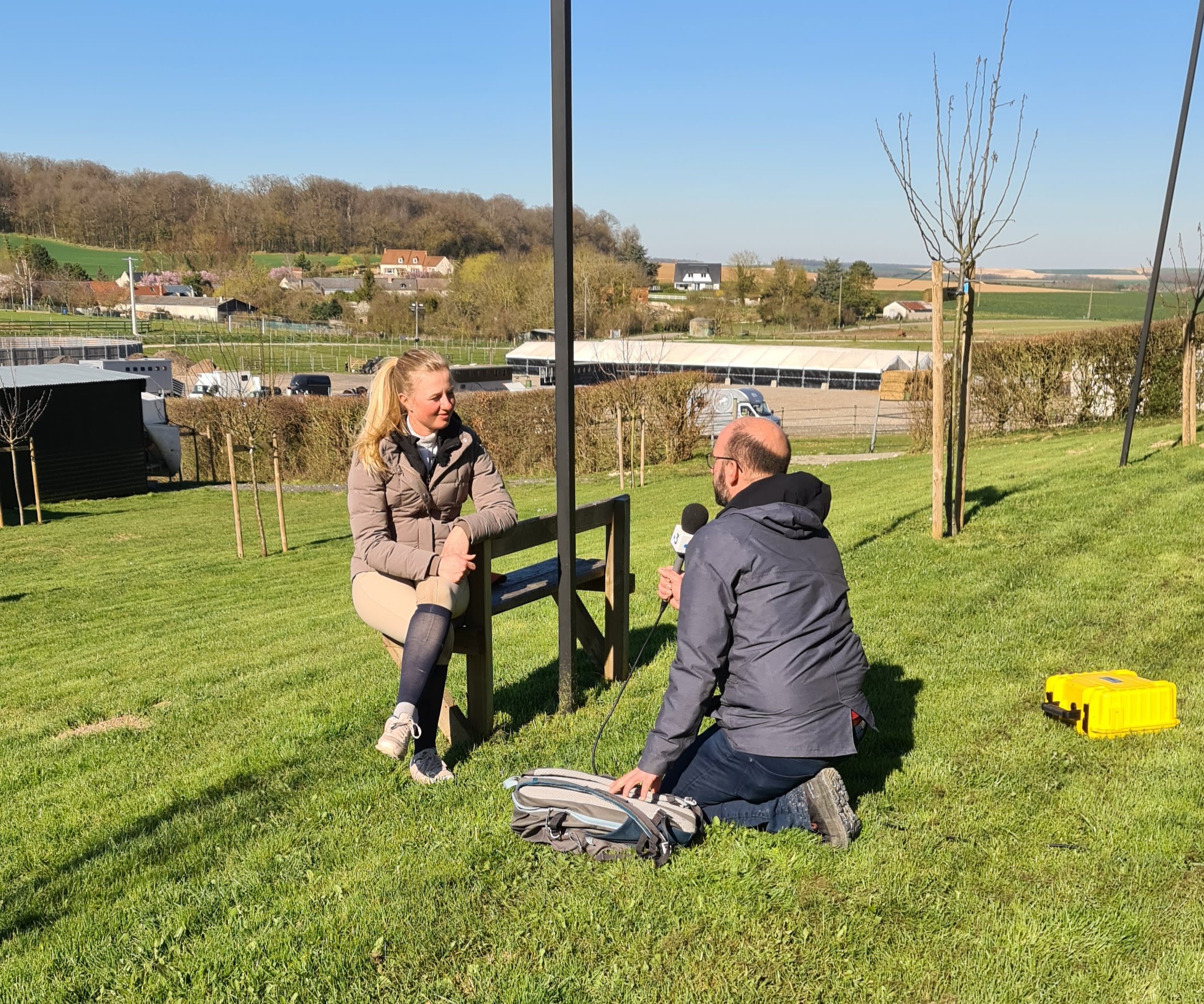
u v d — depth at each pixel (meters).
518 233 172.50
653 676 5.40
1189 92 10.41
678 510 17.69
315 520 23.22
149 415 32.50
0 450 23.70
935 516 8.23
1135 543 7.49
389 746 3.59
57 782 4.92
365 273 134.00
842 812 3.16
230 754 4.82
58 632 11.12
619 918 2.86
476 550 4.19
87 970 2.82
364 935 2.85
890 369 53.31
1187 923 2.78
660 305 123.00
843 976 2.59
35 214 172.62
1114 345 23.38
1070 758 3.92
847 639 3.19
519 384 40.75
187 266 161.62
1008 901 2.93
